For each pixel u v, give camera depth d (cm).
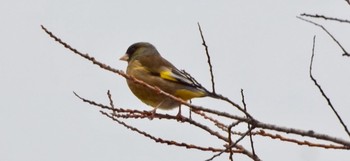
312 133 897
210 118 1091
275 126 904
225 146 1006
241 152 998
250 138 938
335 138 884
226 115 943
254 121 912
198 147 1022
